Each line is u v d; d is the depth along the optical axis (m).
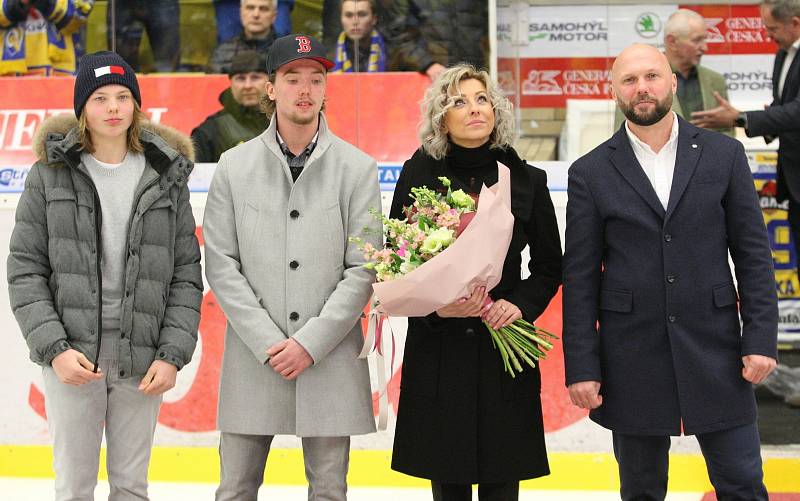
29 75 6.07
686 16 6.09
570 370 3.68
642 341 3.62
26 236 3.60
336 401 3.73
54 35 6.05
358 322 3.86
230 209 3.84
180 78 6.05
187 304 3.74
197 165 5.98
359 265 3.77
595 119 6.17
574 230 3.75
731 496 3.65
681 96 6.06
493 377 3.74
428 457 3.71
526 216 3.79
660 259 3.61
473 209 3.63
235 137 6.02
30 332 3.51
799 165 5.48
